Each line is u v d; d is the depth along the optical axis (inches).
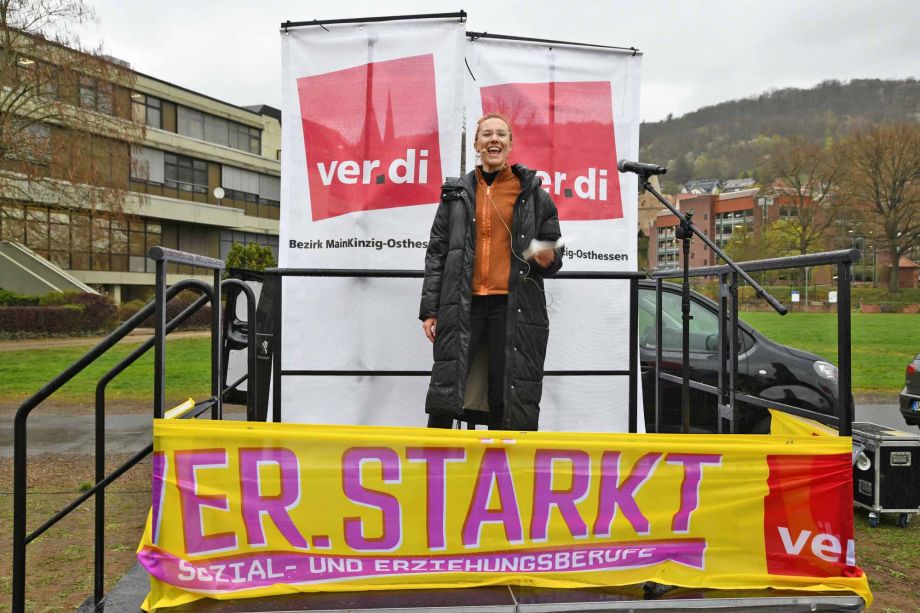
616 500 102.3
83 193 885.8
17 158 833.5
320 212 147.8
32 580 155.6
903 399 319.0
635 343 153.3
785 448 104.3
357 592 99.3
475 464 100.7
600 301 153.9
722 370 156.0
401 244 147.6
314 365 146.6
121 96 916.6
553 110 153.3
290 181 147.6
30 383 515.2
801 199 2251.5
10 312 929.5
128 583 110.9
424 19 146.8
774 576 103.7
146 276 1466.5
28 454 285.4
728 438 103.7
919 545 188.7
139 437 321.1
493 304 122.7
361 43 147.6
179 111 1566.2
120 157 937.5
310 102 147.8
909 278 2864.2
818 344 230.2
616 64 154.8
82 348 790.5
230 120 1694.1
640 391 156.1
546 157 153.3
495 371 122.7
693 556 103.5
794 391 213.6
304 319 146.5
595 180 154.1
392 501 99.9
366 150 147.8
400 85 147.6
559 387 153.4
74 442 309.9
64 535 186.4
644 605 97.0
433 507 100.3
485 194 122.5
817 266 115.1
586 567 102.2
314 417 146.9
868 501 206.8
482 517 100.8
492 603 95.9
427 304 119.9
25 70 827.4
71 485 238.8
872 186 2145.7
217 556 97.7
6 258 1144.8
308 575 99.1
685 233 123.1
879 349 855.1
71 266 1301.7
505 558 101.4
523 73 152.5
